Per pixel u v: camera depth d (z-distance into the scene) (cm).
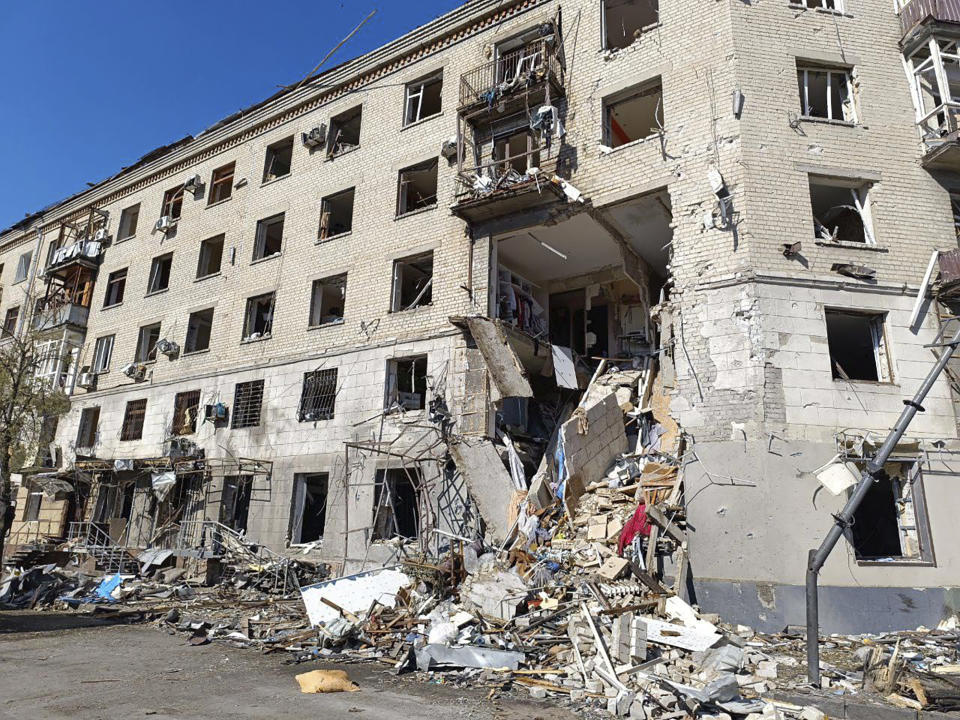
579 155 1577
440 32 1919
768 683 792
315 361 1903
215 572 1722
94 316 2733
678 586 1093
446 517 1495
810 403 1193
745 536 1130
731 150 1342
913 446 1160
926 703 736
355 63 2105
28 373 1920
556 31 1695
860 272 1266
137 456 2275
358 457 1714
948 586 1105
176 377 2267
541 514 1342
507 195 1558
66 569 1845
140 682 760
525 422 1695
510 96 1648
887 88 1416
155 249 2583
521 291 1859
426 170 1905
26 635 1075
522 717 651
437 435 1578
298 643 996
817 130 1365
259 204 2261
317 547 1736
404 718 634
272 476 1870
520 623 962
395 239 1859
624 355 1859
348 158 2056
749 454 1166
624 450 1473
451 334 1661
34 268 3147
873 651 889
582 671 785
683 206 1378
